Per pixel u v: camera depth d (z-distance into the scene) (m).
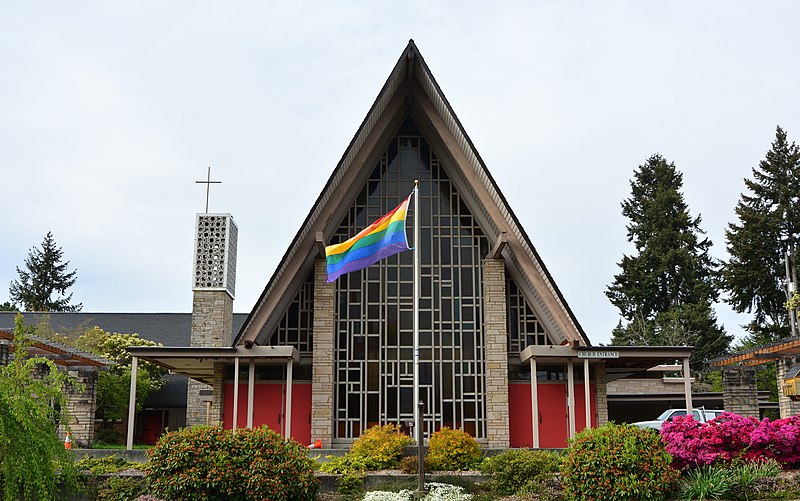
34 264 68.88
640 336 47.47
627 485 13.76
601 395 22.67
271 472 14.60
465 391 22.27
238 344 21.48
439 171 23.75
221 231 34.41
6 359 20.58
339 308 22.72
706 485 13.91
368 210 23.48
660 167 54.44
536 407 21.12
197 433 15.12
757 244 47.88
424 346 22.48
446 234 23.30
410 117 24.14
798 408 24.94
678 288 51.09
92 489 15.87
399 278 22.98
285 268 21.66
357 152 22.22
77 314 43.12
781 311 47.72
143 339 39.62
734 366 27.67
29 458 13.45
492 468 16.22
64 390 25.88
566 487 14.41
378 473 17.23
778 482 14.14
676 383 36.44
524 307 23.17
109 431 34.12
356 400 22.14
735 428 15.45
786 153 50.31
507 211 21.98
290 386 21.42
